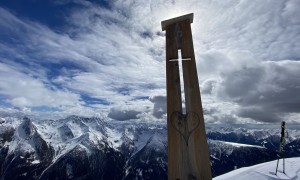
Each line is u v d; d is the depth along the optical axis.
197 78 2.65
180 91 2.69
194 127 2.54
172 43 2.81
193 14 2.81
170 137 2.59
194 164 2.47
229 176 9.38
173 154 2.53
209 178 2.42
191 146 2.51
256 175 9.23
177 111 2.63
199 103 2.59
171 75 2.75
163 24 2.89
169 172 2.51
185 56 2.72
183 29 2.81
